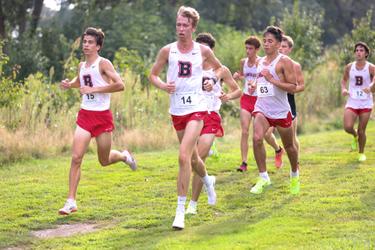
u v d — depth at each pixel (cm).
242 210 1190
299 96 2666
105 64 1190
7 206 1255
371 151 1889
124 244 988
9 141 1784
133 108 2167
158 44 4291
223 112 2489
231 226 1061
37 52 3344
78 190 1390
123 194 1354
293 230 1013
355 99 1716
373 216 1098
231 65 3023
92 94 1191
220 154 1877
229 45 3109
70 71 2241
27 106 1948
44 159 1816
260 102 1262
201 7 5594
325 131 2595
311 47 3175
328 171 1552
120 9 4297
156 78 1090
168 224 1101
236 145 2098
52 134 1941
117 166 1681
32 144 1836
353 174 1495
